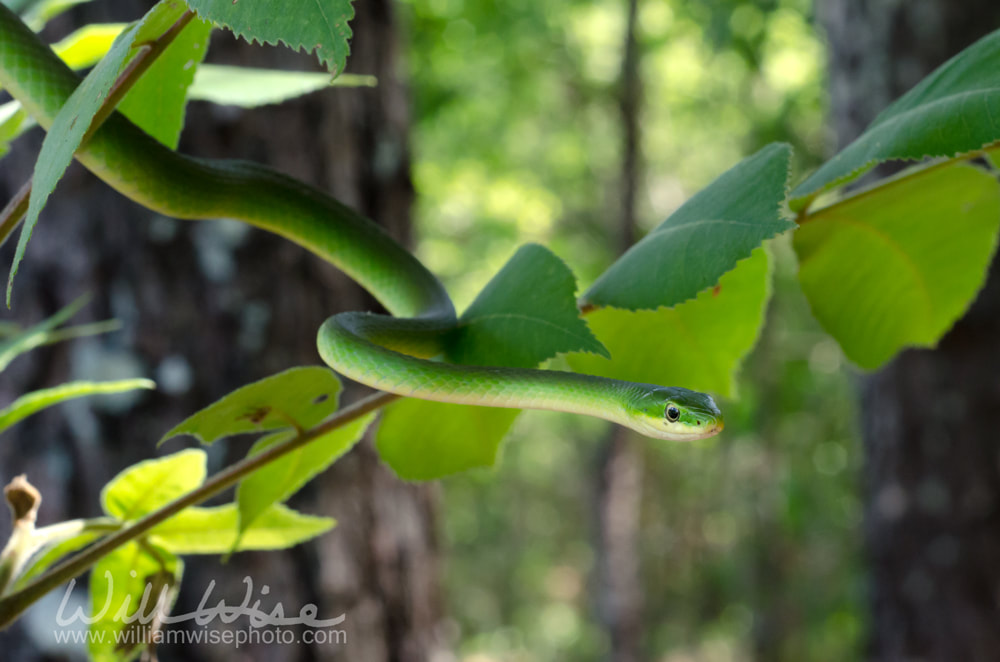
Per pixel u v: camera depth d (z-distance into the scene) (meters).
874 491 6.89
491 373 1.66
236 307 3.85
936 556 6.47
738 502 18.72
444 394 1.65
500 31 14.66
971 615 6.39
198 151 3.88
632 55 13.31
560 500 27.41
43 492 3.74
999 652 6.32
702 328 2.05
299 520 1.82
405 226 4.49
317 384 1.53
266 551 3.81
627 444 14.58
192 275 3.84
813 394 15.88
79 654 3.51
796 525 15.23
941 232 1.92
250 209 2.12
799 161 12.56
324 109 4.11
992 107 1.42
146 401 3.77
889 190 1.73
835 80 6.85
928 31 6.27
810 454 16.81
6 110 1.79
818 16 7.72
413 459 1.94
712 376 2.11
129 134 1.80
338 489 4.00
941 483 6.43
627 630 14.23
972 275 1.98
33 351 3.79
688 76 16.53
